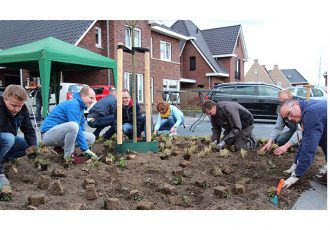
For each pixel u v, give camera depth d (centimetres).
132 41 509
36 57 721
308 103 358
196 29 3275
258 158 482
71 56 767
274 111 1391
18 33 2005
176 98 1695
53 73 984
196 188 356
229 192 340
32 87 1193
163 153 484
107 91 1495
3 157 414
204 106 537
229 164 447
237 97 1441
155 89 2250
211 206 312
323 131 361
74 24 1833
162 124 753
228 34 3269
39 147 516
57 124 469
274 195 328
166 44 2438
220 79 3119
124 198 329
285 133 550
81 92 475
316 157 507
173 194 340
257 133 1002
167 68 2380
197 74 3005
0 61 750
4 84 1914
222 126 550
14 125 404
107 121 673
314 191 355
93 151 531
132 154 472
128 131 636
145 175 390
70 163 418
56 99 1001
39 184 344
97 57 853
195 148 542
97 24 1891
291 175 372
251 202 317
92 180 349
